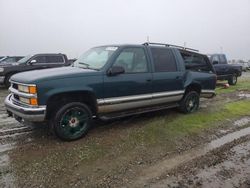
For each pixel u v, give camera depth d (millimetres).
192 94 7480
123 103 5707
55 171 3914
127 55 5805
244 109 8398
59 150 4668
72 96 5164
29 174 3814
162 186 3580
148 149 4824
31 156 4410
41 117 4723
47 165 4094
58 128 4953
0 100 9797
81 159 4324
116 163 4223
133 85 5801
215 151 4828
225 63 15578
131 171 3980
